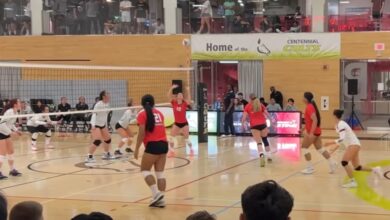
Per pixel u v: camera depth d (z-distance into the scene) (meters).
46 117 17.81
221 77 24.22
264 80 23.62
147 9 24.88
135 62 24.78
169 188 10.46
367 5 22.55
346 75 22.88
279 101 22.53
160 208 8.74
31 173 12.60
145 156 8.89
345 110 22.94
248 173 12.19
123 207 8.86
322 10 23.02
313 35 22.95
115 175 12.20
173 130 15.37
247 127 21.11
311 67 23.08
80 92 24.55
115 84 24.50
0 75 23.77
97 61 25.09
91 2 25.22
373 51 22.36
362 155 15.08
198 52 24.17
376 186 10.54
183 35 24.31
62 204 9.15
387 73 22.38
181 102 15.24
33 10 25.78
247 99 23.88
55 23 25.70
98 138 13.98
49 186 10.91
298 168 12.90
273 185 2.27
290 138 19.94
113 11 25.11
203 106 18.70
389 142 18.44
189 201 9.26
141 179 11.62
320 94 23.05
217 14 24.17
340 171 12.42
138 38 24.70
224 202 9.12
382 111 22.47
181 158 14.80
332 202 9.07
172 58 24.48
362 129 22.70
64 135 21.75
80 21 25.41
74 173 12.55
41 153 16.36
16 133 12.48
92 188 10.62
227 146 17.61
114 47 24.92
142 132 8.81
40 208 2.84
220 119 21.39
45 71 24.56
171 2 24.53
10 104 12.45
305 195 9.68
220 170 12.65
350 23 22.78
